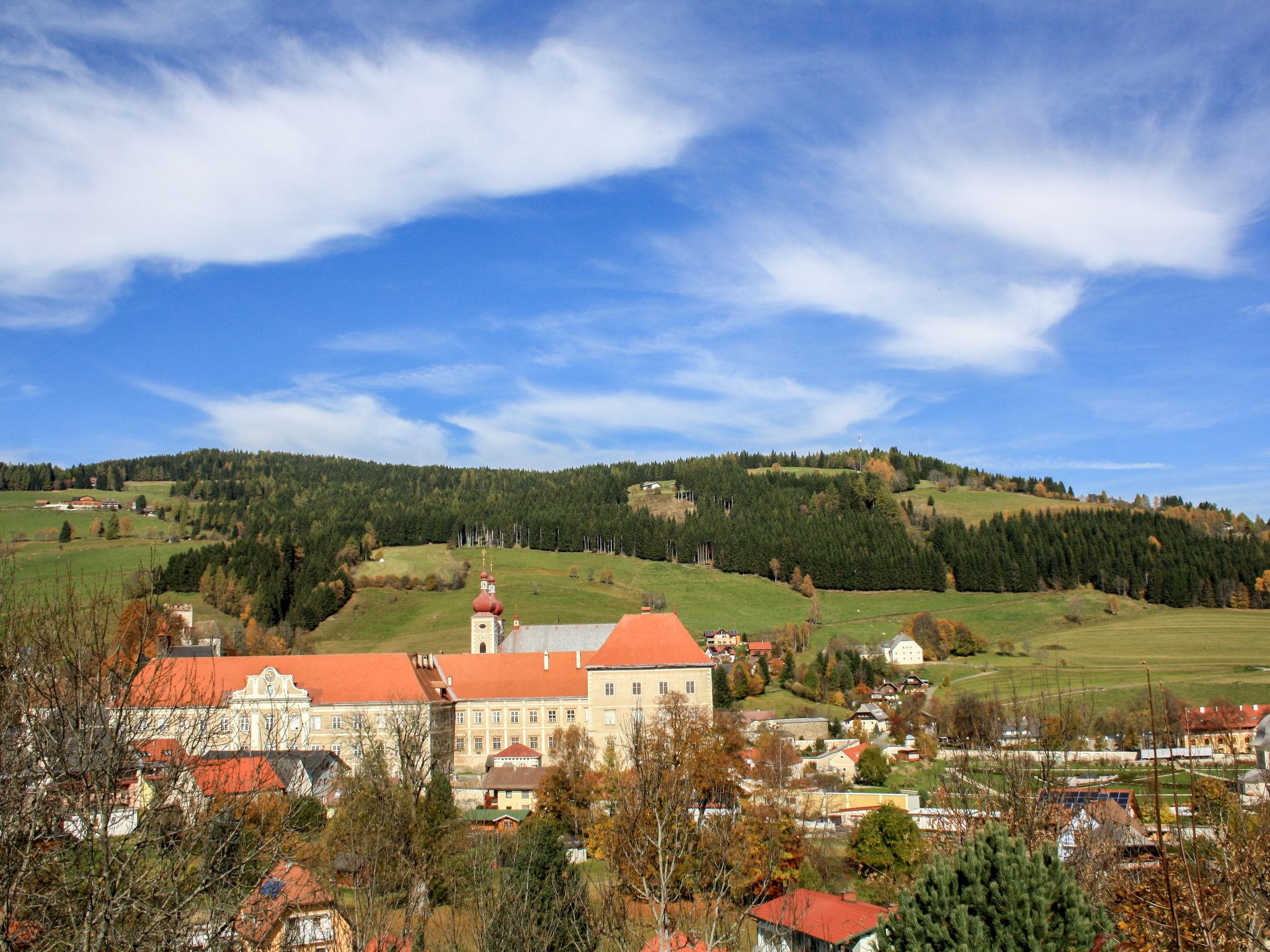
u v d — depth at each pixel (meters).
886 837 74.19
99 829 21.23
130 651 23.92
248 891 22.08
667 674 124.94
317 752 87.69
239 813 23.00
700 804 51.31
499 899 32.44
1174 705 105.38
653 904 30.77
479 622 178.25
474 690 141.25
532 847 37.50
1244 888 27.92
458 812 63.91
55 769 21.06
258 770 26.30
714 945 30.89
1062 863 28.72
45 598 24.44
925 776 123.06
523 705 139.62
